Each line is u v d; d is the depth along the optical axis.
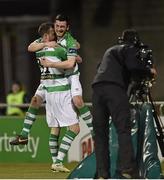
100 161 19.95
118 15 52.09
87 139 29.31
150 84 20.48
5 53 53.72
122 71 19.94
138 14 51.75
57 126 23.36
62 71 22.97
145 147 20.36
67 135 23.14
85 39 52.19
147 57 20.02
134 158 20.06
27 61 53.53
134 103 21.42
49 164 28.89
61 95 23.02
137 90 20.67
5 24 54.22
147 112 20.62
